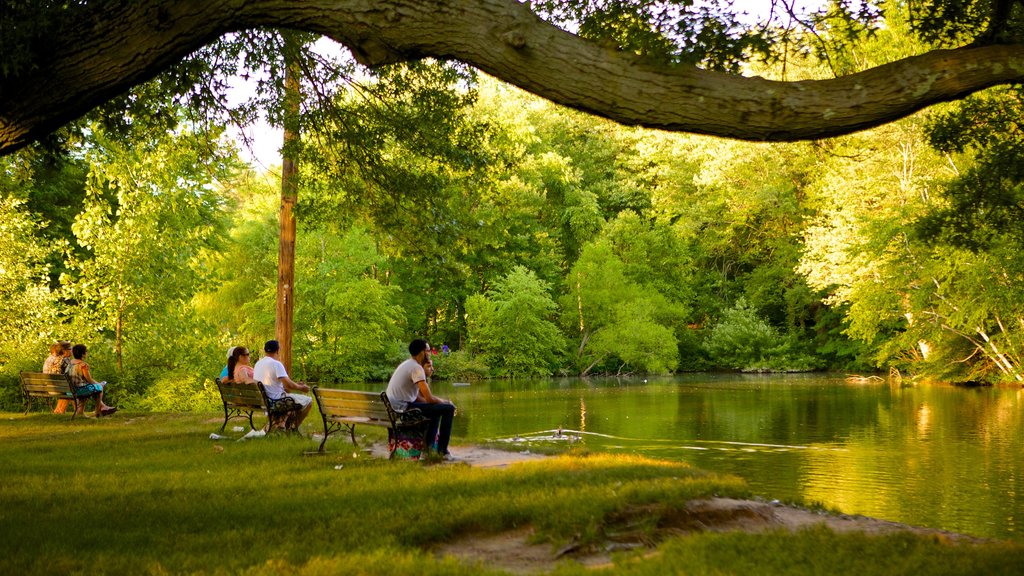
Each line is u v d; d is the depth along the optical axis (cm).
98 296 2050
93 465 956
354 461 970
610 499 679
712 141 4788
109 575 496
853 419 2250
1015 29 734
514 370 4794
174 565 517
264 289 4412
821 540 575
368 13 540
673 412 2469
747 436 1873
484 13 525
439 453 1037
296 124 1324
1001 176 1157
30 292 1984
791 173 5012
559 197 5550
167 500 736
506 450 1132
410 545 578
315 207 1557
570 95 523
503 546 594
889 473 1363
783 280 5444
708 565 504
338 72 1291
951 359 3719
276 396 1241
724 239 5394
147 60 599
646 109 512
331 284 4338
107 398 1927
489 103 4556
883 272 3562
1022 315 3247
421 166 1477
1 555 545
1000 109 1114
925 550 550
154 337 2055
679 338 5378
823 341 5312
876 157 3594
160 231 2150
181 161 1991
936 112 2420
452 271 1595
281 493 764
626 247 5416
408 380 1017
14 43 583
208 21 580
